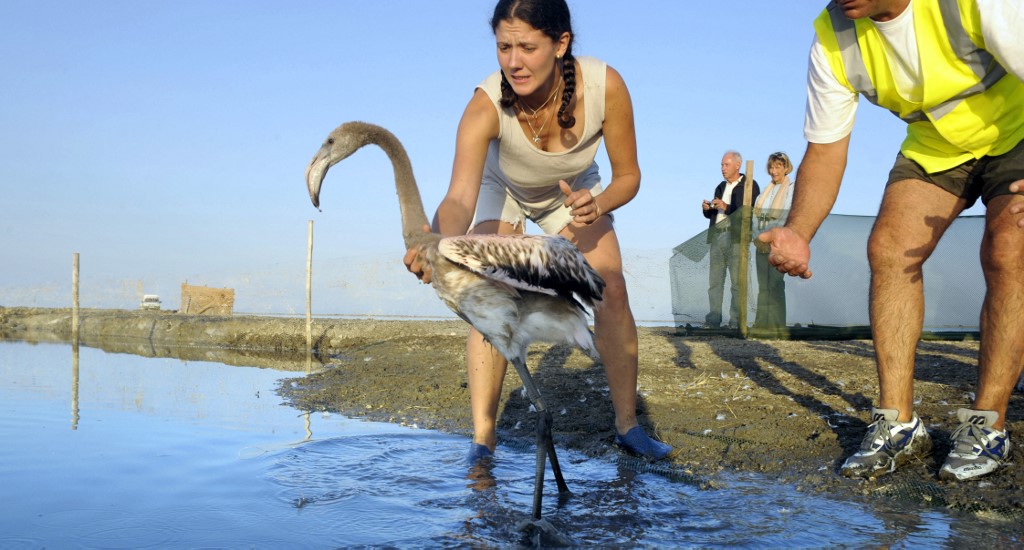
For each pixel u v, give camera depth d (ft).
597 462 17.63
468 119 16.07
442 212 15.64
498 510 14.29
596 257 17.39
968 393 20.81
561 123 15.70
